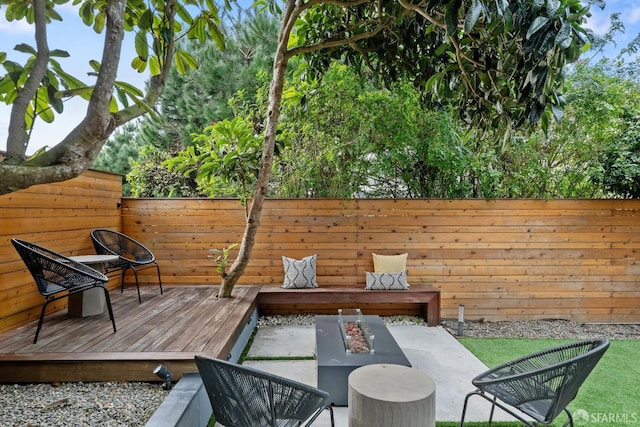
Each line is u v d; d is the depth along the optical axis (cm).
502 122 304
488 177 504
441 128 486
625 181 484
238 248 509
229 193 573
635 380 319
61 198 378
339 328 347
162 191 677
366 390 195
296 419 175
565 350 219
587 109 468
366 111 491
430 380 209
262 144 426
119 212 501
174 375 244
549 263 500
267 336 426
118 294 447
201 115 788
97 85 101
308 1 357
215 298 429
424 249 505
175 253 508
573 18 187
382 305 514
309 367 339
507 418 255
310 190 532
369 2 334
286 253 508
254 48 715
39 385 240
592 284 498
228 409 174
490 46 267
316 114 496
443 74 307
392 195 537
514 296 502
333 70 482
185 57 216
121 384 242
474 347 400
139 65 202
